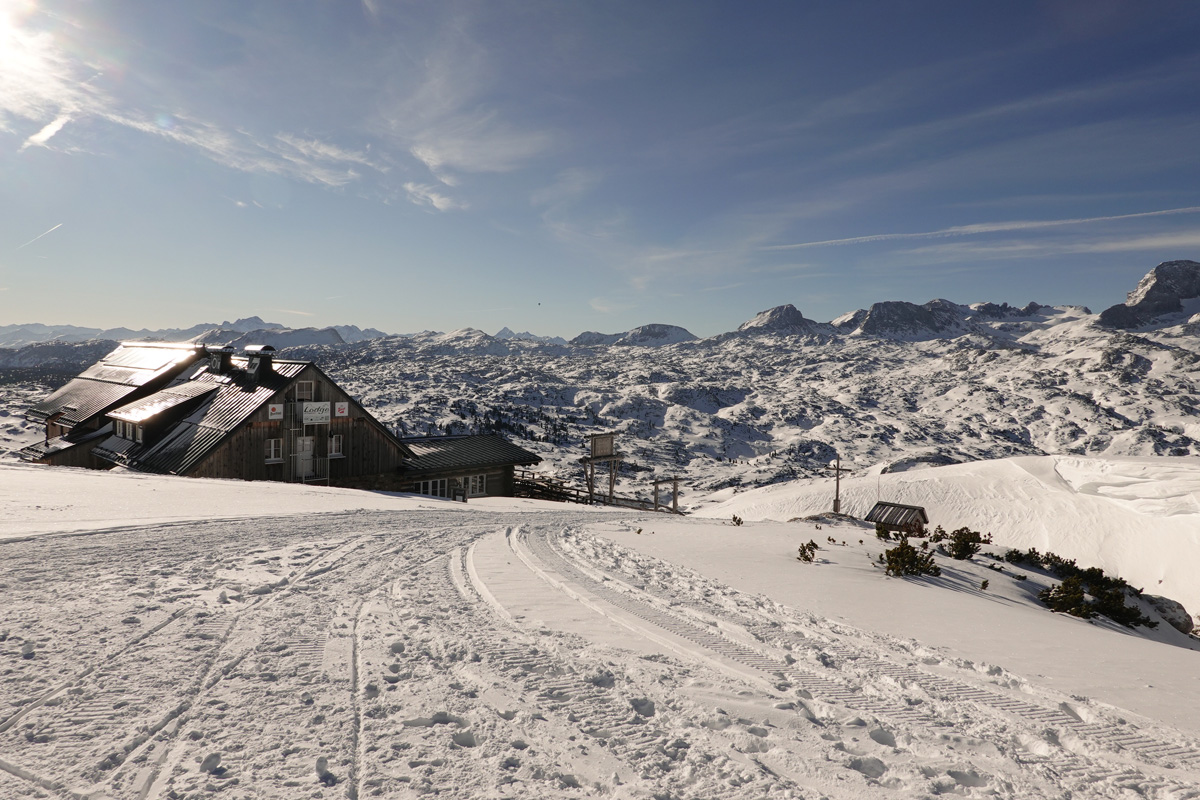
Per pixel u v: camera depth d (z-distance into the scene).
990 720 5.14
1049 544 72.19
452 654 5.85
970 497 87.62
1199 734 5.13
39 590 7.31
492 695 4.93
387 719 4.41
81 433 37.94
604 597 8.97
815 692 5.57
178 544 10.84
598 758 4.00
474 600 8.34
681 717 4.73
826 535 22.25
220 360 37.25
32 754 3.68
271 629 6.34
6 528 11.18
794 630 7.97
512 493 43.31
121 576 8.21
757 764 4.03
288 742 3.98
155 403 35.78
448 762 3.84
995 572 18.58
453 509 21.84
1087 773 4.18
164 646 5.63
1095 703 5.71
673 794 3.60
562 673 5.54
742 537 19.89
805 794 3.66
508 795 3.48
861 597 10.98
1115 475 78.62
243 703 4.53
